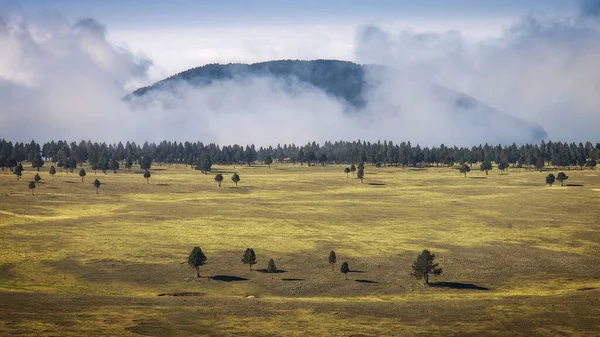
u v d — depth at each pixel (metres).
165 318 98.62
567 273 144.38
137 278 136.62
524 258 160.75
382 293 126.31
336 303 113.44
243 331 91.88
